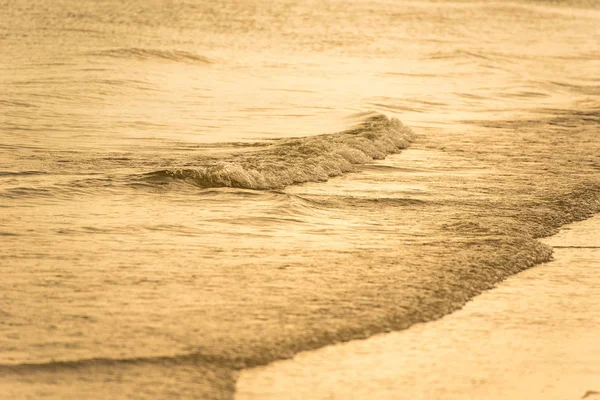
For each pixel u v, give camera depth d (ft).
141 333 70.38
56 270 85.87
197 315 75.05
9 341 67.51
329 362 67.87
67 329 70.49
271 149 165.27
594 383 67.72
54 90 250.57
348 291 83.82
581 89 390.01
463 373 67.82
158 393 60.44
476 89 352.69
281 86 313.94
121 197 120.47
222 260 92.58
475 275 92.17
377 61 470.80
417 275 90.38
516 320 80.64
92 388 60.70
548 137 217.97
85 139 178.60
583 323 81.05
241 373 64.85
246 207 118.32
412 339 73.82
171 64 362.33
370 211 122.11
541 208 130.21
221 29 607.78
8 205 112.98
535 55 576.20
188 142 180.34
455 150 187.73
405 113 264.93
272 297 80.79
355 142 174.09
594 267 101.19
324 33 630.74
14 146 165.68
